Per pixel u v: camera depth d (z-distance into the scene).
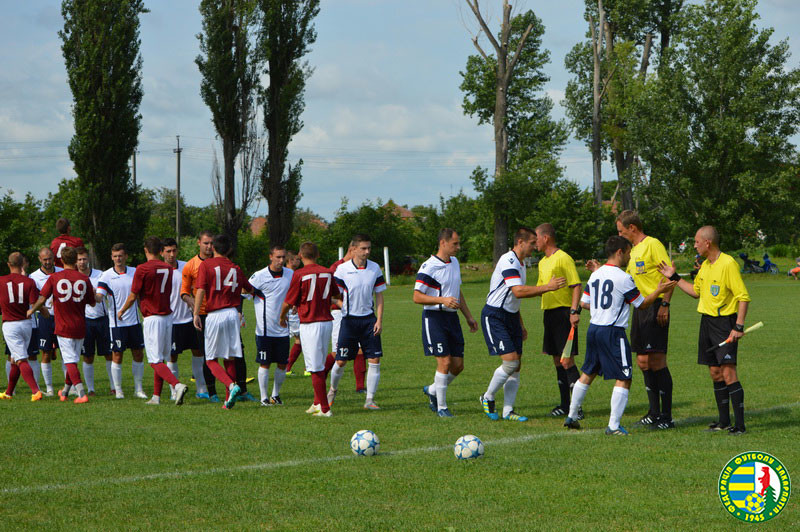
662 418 11.58
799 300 40.31
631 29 76.75
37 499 7.84
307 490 8.13
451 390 15.86
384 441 10.73
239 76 62.50
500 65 67.19
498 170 68.88
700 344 11.50
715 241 11.22
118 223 56.88
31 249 61.62
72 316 14.82
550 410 13.40
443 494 7.93
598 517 7.12
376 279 13.73
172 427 11.81
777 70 62.31
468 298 49.00
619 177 71.81
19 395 16.23
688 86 62.31
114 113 56.47
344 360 13.76
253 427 11.81
